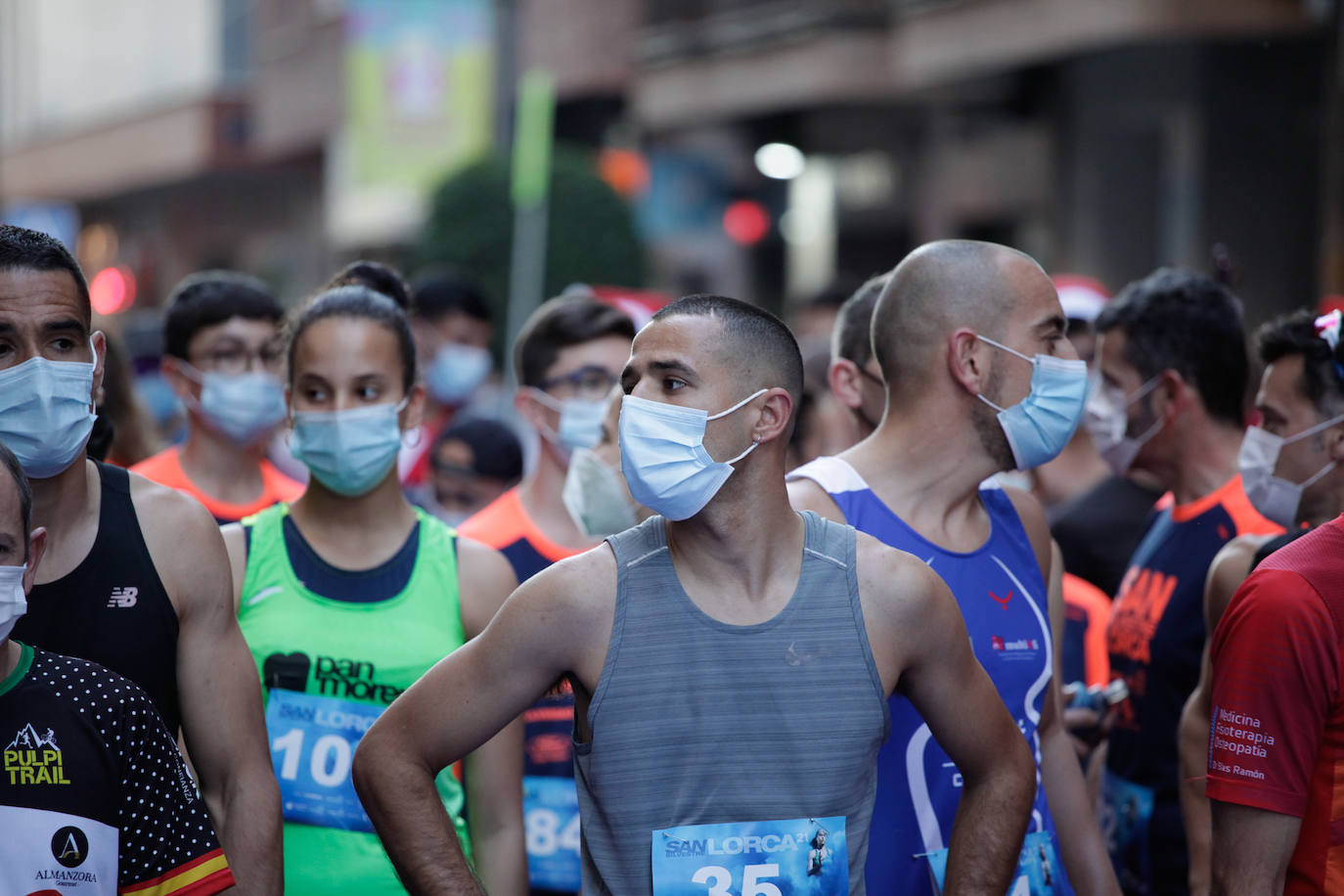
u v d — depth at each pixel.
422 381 5.89
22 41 56.91
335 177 36.22
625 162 27.94
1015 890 4.70
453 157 26.44
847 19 24.11
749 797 3.86
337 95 35.59
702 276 31.09
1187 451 6.32
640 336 4.01
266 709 5.34
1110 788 6.37
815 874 3.86
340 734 5.31
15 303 4.16
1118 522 7.55
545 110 20.84
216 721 4.56
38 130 56.12
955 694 4.12
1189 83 19.77
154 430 9.31
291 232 42.72
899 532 4.81
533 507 7.19
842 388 5.73
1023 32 20.00
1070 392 4.86
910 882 4.57
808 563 3.97
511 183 24.44
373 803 3.99
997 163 24.88
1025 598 4.95
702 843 3.84
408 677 5.36
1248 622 4.30
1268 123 19.34
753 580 3.94
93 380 4.36
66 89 54.41
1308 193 19.05
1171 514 6.43
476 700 3.95
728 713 3.87
